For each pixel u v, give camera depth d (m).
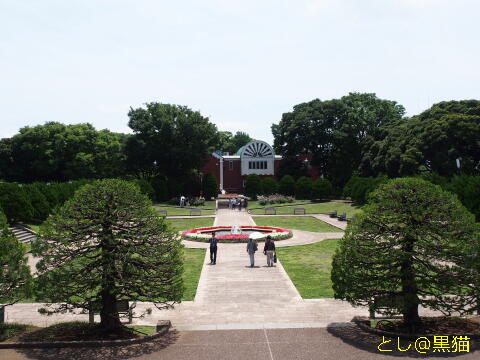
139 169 63.66
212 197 64.75
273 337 11.05
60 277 10.58
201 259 22.44
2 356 9.76
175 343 10.63
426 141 44.53
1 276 10.65
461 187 28.16
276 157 77.44
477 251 10.50
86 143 63.50
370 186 44.88
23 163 67.25
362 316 12.52
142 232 11.23
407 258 10.65
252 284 17.23
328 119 65.31
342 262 11.40
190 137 59.78
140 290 11.13
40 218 33.47
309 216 44.88
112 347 10.34
